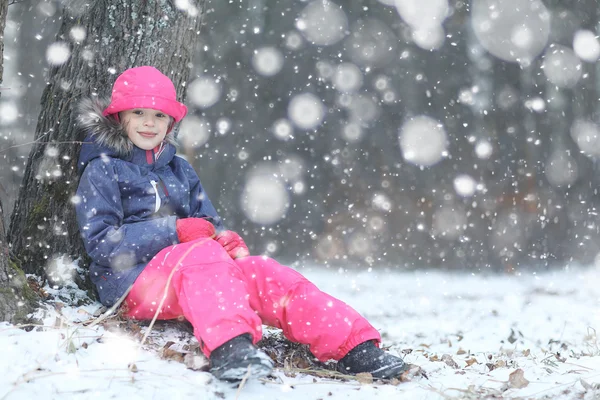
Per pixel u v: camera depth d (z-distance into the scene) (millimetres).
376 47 15789
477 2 15750
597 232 15086
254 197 15297
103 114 4551
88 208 4324
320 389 3633
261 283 4031
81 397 3109
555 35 15625
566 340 6812
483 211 15328
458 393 3705
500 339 6953
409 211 15445
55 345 3586
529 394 3736
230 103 15336
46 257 4707
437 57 15812
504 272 14594
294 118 15602
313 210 15523
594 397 3602
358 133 15781
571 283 12750
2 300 3945
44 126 4949
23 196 4855
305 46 15727
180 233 4211
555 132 15570
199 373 3543
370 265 14805
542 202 15289
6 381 3158
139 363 3568
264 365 3342
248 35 15578
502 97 15688
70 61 5000
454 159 15609
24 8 11117
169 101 4566
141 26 5059
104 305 4414
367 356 3857
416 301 10391
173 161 4980
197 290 3666
